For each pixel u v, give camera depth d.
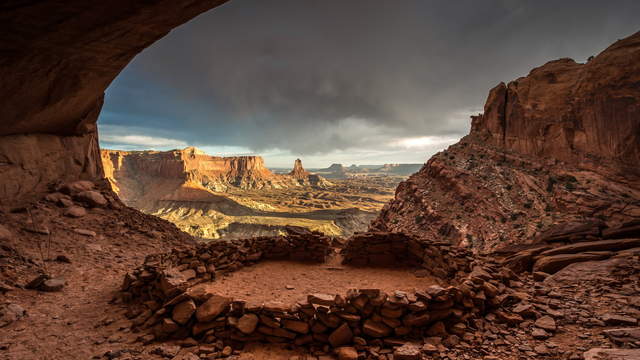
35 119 13.73
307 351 5.47
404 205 67.62
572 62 56.94
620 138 42.66
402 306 5.70
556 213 42.50
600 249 10.38
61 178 17.56
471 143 67.69
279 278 10.01
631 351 4.46
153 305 6.71
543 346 5.11
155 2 7.05
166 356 5.17
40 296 7.81
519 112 59.09
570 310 6.29
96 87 13.16
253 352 5.43
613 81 44.72
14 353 5.20
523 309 6.25
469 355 5.00
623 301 6.41
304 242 12.37
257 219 194.75
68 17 7.18
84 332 6.09
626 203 37.75
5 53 8.46
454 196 58.38
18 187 14.52
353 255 11.81
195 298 6.18
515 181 51.78
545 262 9.75
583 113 48.09
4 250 10.09
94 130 21.31
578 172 46.03
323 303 5.89
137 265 11.34
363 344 5.36
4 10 6.54
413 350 4.96
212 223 188.00
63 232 12.90
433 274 10.09
